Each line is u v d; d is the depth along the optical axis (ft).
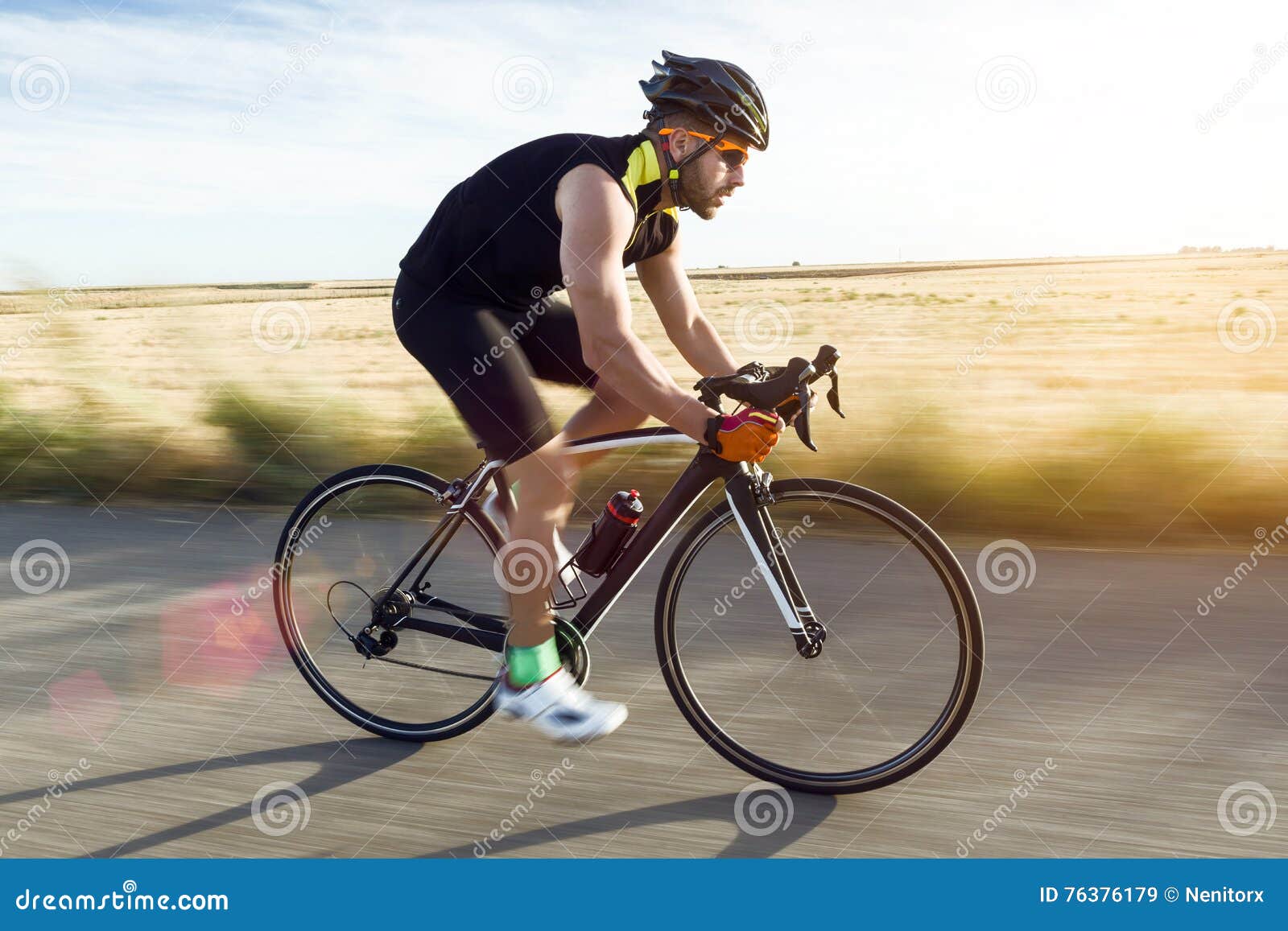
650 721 8.96
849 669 8.12
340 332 44.21
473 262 8.18
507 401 8.14
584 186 7.57
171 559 13.76
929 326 39.65
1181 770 7.82
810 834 7.35
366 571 9.30
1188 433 15.40
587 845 7.23
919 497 14.73
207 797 7.92
